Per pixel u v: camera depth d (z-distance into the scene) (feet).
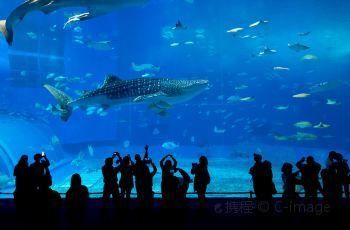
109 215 21.74
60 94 39.09
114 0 16.22
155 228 18.60
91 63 108.68
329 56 97.66
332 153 22.03
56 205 17.10
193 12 119.65
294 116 99.35
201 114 105.50
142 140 105.40
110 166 21.38
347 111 89.30
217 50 119.44
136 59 125.80
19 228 19.16
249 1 106.63
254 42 112.37
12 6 97.55
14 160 49.78
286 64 107.96
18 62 86.58
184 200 17.47
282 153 74.23
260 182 19.63
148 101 36.94
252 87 112.37
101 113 67.26
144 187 20.65
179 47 123.34
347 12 87.56
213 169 53.47
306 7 95.55
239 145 91.56
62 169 57.67
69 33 98.84
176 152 81.61
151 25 124.57
